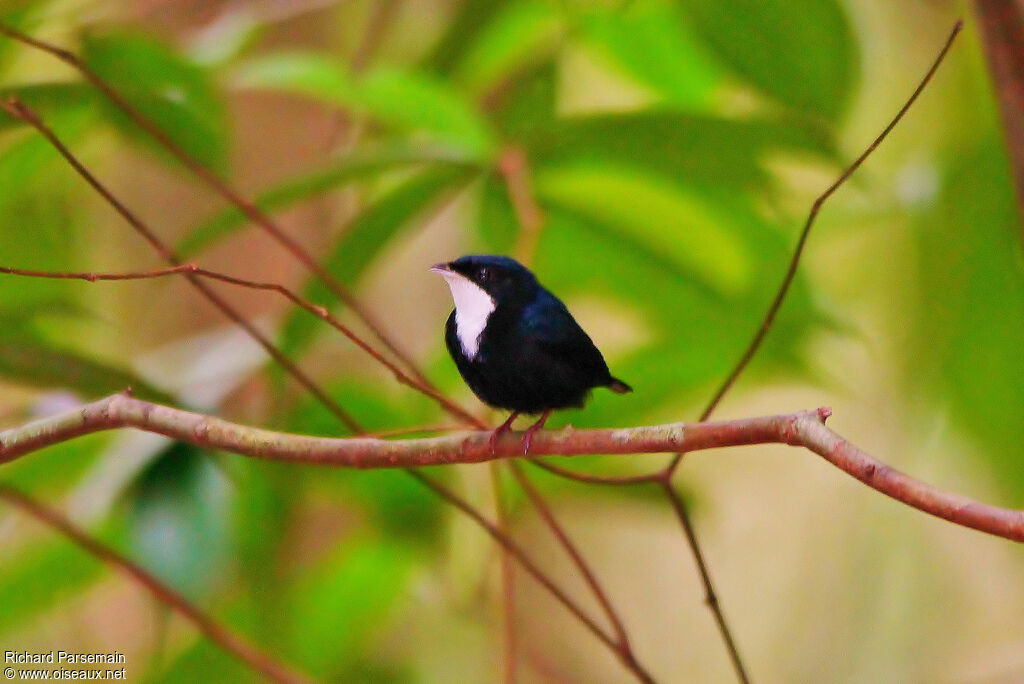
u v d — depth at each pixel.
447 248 12.56
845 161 9.90
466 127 9.40
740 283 10.75
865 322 12.13
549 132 9.32
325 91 9.50
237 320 7.12
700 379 10.63
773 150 9.76
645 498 9.91
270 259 11.87
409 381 6.54
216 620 10.11
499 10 11.31
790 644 13.73
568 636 13.71
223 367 9.24
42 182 10.89
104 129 10.64
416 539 10.52
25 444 6.45
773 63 9.77
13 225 10.90
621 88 14.77
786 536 14.71
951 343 10.73
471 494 9.71
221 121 9.28
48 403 8.34
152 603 10.06
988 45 7.93
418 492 10.13
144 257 12.12
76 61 7.11
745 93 11.41
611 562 14.91
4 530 9.77
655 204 10.20
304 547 11.27
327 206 11.96
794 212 11.55
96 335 11.50
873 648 12.65
